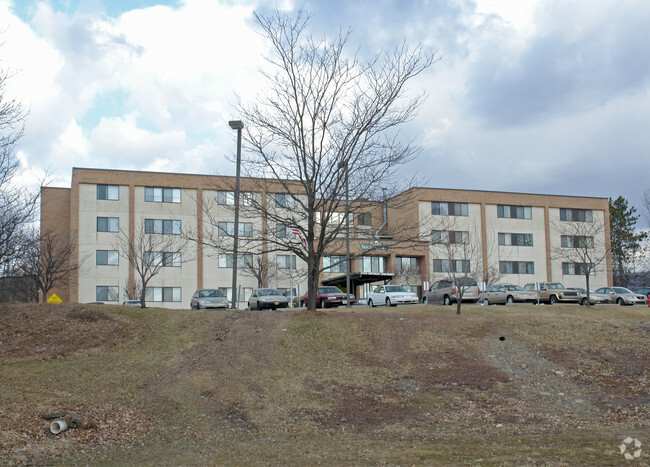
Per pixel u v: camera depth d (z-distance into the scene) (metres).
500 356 18.12
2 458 9.56
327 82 20.75
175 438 11.83
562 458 9.32
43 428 11.38
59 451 10.29
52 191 52.66
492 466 8.95
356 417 13.69
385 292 36.72
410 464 9.34
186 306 50.19
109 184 50.22
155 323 20.42
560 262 62.22
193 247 50.56
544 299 37.97
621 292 39.06
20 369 15.57
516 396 15.17
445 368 17.17
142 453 10.51
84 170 49.81
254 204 21.92
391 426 13.08
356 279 40.31
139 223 49.50
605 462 8.88
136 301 39.12
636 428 12.48
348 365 17.25
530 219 62.00
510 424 13.21
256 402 14.39
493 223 60.47
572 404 14.67
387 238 23.39
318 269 21.69
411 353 18.34
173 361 16.97
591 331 20.27
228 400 14.39
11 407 12.30
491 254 59.62
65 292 50.41
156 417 13.04
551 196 62.84
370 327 20.38
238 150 25.59
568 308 30.67
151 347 18.12
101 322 20.03
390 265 55.28
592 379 16.33
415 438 11.97
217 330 19.89
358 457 10.05
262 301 33.31
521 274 60.84
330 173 21.06
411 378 16.41
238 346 18.38
